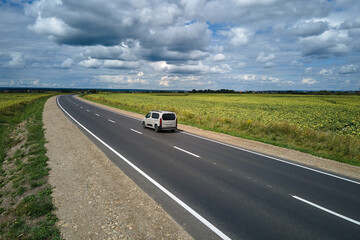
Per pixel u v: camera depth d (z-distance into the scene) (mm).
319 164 9047
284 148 11812
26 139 12758
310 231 4398
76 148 10477
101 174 7223
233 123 18938
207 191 6152
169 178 7047
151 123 16641
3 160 10219
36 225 4582
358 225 4645
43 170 7551
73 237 4125
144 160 8914
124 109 34844
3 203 5957
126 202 5410
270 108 41156
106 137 13438
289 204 5520
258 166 8523
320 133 13570
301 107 44781
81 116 23953
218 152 10523
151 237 4113
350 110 38781
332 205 5520
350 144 11289
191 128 18266
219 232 4305
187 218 4770
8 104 34938
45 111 27766
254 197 5855
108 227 4410
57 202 5438
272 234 4277
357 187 6715
